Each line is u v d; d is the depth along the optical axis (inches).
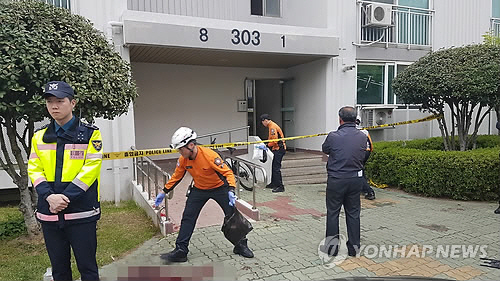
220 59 386.9
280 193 314.5
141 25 295.4
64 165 114.8
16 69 155.6
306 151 426.3
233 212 173.8
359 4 402.0
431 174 293.4
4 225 216.7
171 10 382.9
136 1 366.6
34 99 158.6
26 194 202.8
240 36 333.7
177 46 310.0
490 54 296.5
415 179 304.3
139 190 275.9
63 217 114.9
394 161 323.6
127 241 200.1
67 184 114.0
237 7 418.3
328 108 391.2
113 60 195.6
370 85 414.9
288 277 157.4
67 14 187.6
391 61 419.8
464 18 457.7
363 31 408.8
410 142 380.5
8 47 156.2
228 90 441.1
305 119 427.5
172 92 414.0
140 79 399.5
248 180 331.3
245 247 177.9
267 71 456.4
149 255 161.9
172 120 414.9
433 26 438.9
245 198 296.5
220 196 173.5
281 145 319.3
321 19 401.4
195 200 173.5
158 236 208.2
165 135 412.2
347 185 177.2
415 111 432.5
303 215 248.4
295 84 443.8
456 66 294.0
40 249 189.2
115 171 300.5
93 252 121.7
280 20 447.5
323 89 395.2
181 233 169.8
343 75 395.5
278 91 471.5
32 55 158.1
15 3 174.2
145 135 402.6
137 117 398.9
